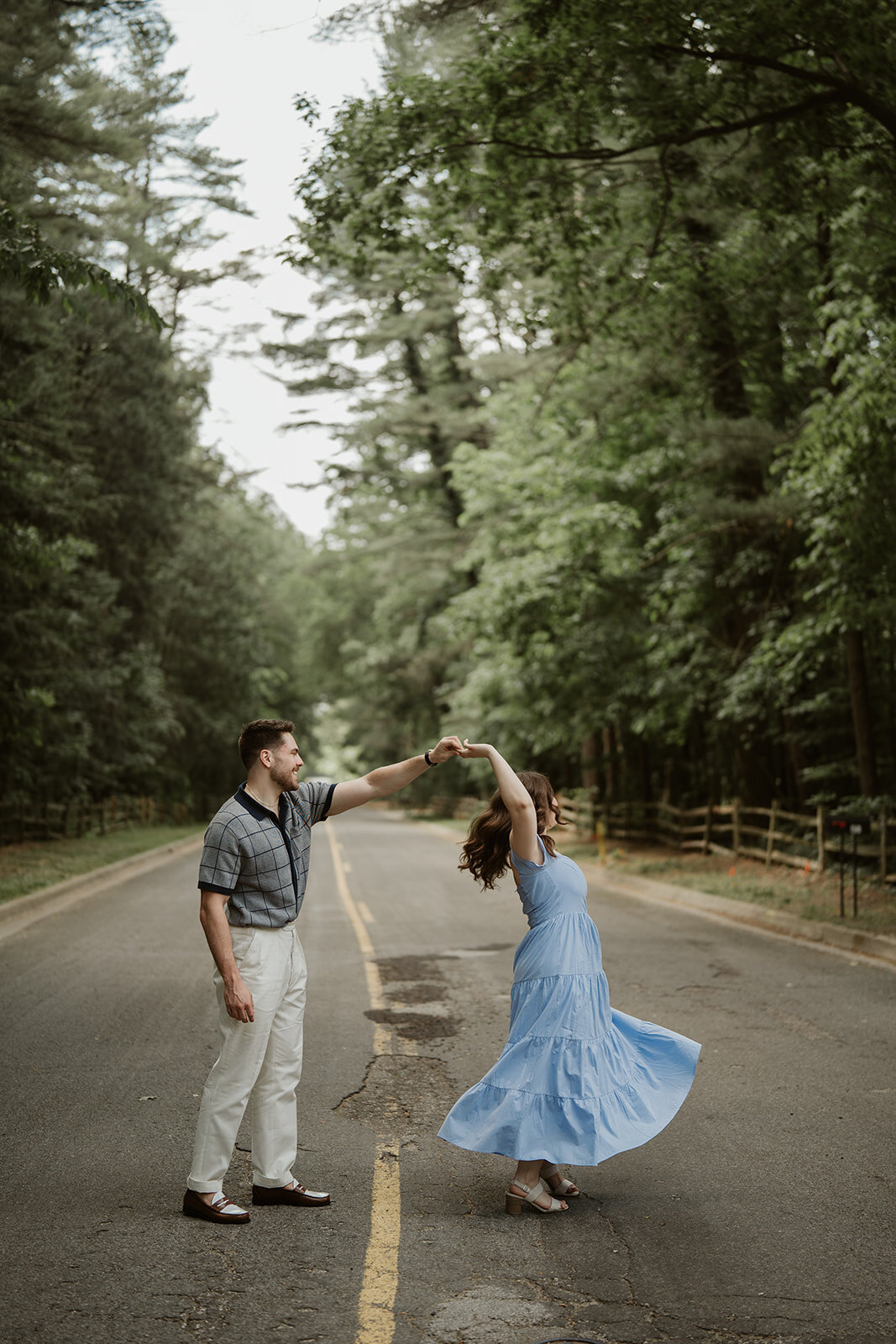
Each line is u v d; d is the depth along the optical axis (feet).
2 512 58.85
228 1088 15.39
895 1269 13.80
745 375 65.10
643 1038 16.40
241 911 15.43
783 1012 28.53
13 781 81.82
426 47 41.93
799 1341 11.96
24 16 48.98
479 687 88.33
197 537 138.41
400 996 30.58
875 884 50.62
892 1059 24.08
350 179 42.16
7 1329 12.07
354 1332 12.09
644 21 35.27
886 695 64.03
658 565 75.92
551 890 16.17
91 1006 29.30
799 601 61.72
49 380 62.28
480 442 126.82
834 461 43.52
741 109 39.14
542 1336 12.05
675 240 52.54
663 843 81.25
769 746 72.08
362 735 204.23
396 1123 19.79
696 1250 14.40
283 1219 15.39
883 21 33.68
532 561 73.72
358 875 66.39
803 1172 17.39
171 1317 12.41
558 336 61.16
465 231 46.62
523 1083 15.40
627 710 77.77
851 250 45.55
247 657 144.36
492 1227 15.15
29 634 65.57
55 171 64.69
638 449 73.36
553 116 40.34
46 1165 17.47
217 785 160.56
